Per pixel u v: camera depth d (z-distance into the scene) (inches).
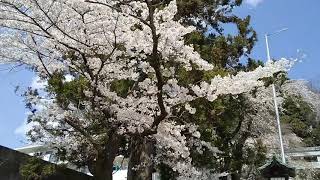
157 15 330.3
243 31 568.4
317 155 1127.6
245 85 358.3
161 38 325.4
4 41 371.2
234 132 611.5
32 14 333.4
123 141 484.1
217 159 579.2
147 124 364.2
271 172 535.5
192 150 523.2
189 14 527.8
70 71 401.1
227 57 540.1
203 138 474.0
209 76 390.0
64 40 354.6
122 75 376.2
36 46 376.8
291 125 1355.8
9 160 422.0
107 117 368.2
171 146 385.7
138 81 395.2
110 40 346.6
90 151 420.8
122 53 357.7
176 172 539.2
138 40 335.9
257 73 375.2
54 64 399.5
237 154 607.8
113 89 377.7
